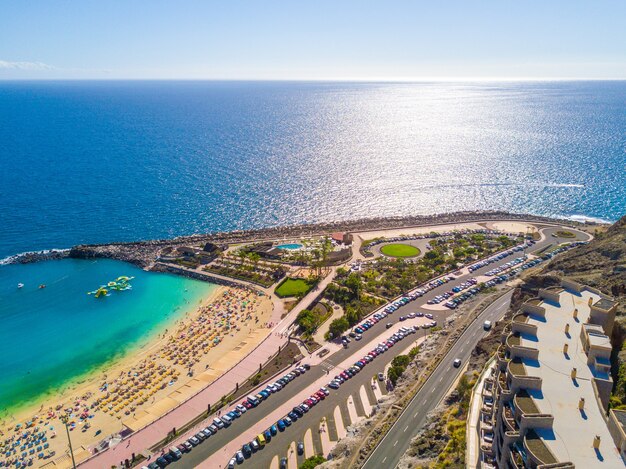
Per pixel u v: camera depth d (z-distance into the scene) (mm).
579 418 80312
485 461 88250
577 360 96188
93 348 175875
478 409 106062
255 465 111688
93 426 132875
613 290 143500
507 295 187375
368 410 129375
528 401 83875
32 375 159875
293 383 142375
